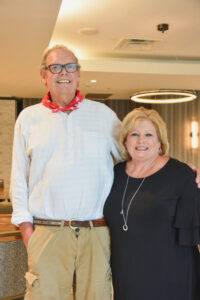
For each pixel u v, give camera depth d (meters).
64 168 1.94
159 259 1.87
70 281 1.96
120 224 1.95
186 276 1.91
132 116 2.05
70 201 1.92
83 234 1.96
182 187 1.89
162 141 2.07
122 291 1.94
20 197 2.06
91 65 6.86
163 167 1.99
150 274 1.87
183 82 8.09
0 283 2.30
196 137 9.61
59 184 1.93
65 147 1.97
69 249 1.94
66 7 4.50
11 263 2.33
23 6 3.55
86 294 1.96
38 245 1.96
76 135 2.00
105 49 6.48
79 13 4.71
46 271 1.94
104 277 1.96
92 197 1.96
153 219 1.88
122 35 5.65
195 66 7.23
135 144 2.02
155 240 1.88
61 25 5.17
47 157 1.99
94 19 4.93
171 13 4.72
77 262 1.97
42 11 3.68
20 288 2.37
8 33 4.37
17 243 2.35
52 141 1.99
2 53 5.30
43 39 4.62
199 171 1.94
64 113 2.03
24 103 10.34
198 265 1.98
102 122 2.10
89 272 1.95
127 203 1.96
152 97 9.48
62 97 2.03
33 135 2.02
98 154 2.03
